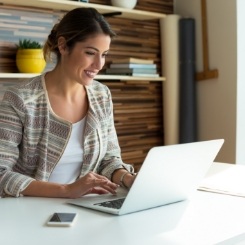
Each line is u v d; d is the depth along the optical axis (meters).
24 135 1.57
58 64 1.65
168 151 1.26
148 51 3.51
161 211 1.30
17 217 1.23
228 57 3.24
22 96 1.57
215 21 3.32
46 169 1.60
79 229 1.12
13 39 2.77
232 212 1.29
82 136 1.65
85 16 1.55
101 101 1.72
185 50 3.41
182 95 3.43
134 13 3.15
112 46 3.27
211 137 3.40
